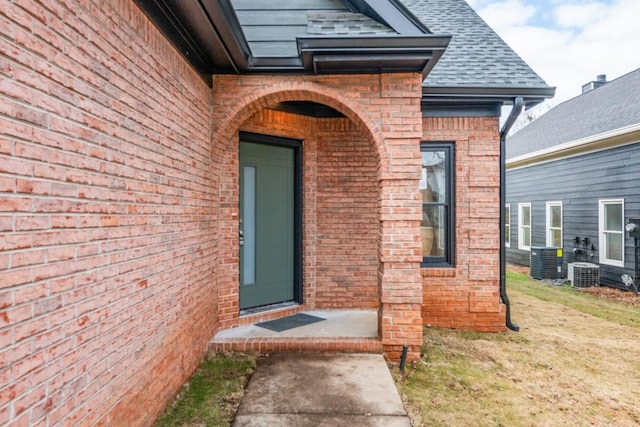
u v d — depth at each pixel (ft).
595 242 29.09
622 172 26.53
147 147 7.97
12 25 4.40
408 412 9.37
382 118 12.26
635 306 21.91
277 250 16.43
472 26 19.63
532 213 37.81
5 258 4.31
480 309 16.26
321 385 10.41
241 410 9.12
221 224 13.85
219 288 13.84
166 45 8.98
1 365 4.23
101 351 6.21
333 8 13.91
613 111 30.83
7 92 4.33
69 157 5.42
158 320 8.52
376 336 13.21
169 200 9.17
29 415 4.62
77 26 5.60
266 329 14.05
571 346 14.65
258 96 12.60
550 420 9.34
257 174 15.79
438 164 17.02
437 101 15.62
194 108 10.99
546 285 28.66
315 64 11.69
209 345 12.51
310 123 16.81
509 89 14.97
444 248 16.96
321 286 16.92
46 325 4.94
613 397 10.64
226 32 10.05
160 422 8.55
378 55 11.32
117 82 6.75
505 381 11.45
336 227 16.98
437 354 13.34
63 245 5.29
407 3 22.31
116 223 6.70
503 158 16.66
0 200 4.24
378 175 12.74
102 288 6.24
